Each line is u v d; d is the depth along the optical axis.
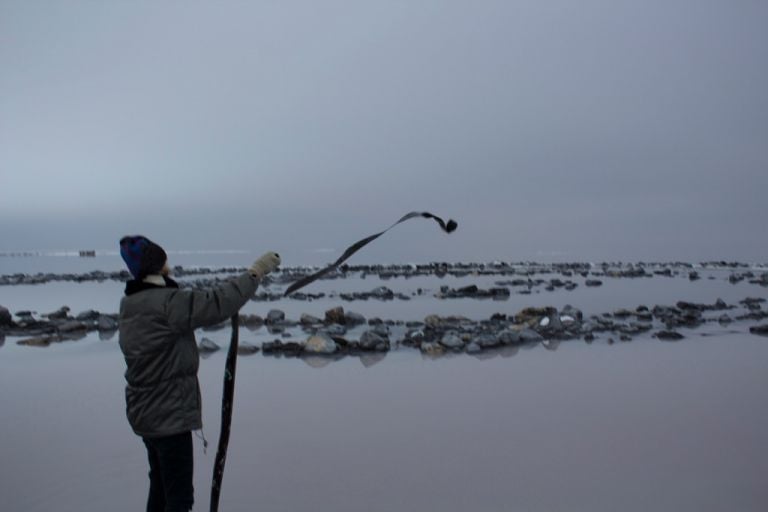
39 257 58.31
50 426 7.20
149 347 4.11
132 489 5.47
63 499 5.27
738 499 5.10
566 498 5.18
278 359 10.87
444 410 7.67
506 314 16.23
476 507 5.04
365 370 9.95
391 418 7.38
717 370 9.73
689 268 33.38
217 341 12.62
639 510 4.94
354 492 5.37
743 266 34.53
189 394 4.27
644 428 6.93
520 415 7.45
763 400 7.98
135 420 4.23
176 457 4.22
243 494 5.36
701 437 6.61
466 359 10.77
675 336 12.74
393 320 15.31
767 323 14.59
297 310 17.59
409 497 5.25
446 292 21.53
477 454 6.20
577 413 7.50
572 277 28.31
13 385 9.11
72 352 11.69
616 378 9.25
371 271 32.84
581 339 12.64
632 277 28.19
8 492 5.41
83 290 24.69
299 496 5.31
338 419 7.37
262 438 6.74
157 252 4.32
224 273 31.09
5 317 14.56
